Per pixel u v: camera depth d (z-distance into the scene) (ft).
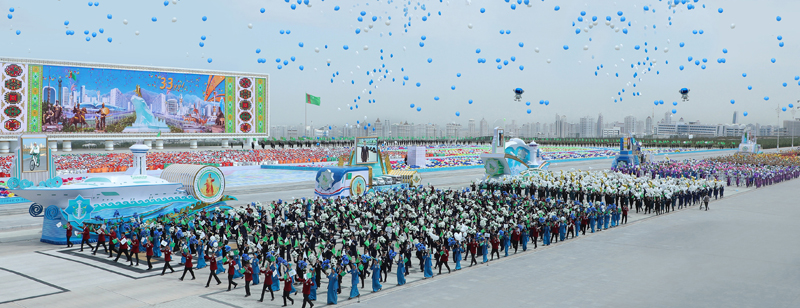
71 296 69.15
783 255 94.53
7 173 199.93
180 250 94.63
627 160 253.85
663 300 69.05
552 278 79.87
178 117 359.66
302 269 71.92
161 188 112.57
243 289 73.67
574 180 155.22
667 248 100.32
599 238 110.22
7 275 78.89
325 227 98.99
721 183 177.27
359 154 158.30
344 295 71.72
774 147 643.45
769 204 161.68
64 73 320.09
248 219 107.24
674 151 497.87
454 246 85.46
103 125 334.03
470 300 69.26
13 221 123.03
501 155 179.22
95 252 92.89
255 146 402.72
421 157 284.00
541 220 103.40
